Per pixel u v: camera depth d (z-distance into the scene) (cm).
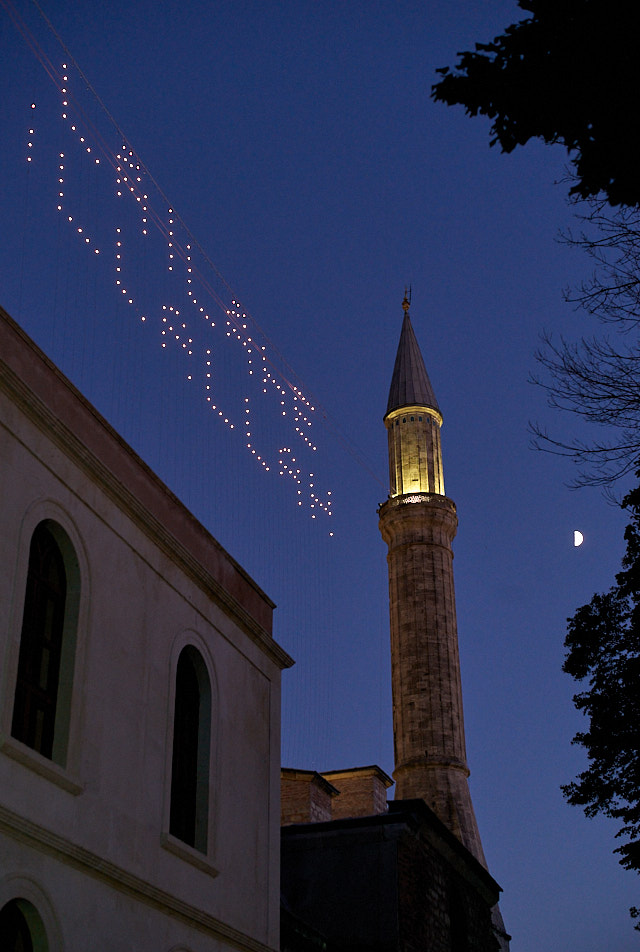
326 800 3316
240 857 1858
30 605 1425
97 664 1510
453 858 2773
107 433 1662
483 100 1039
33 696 1404
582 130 1028
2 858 1254
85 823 1422
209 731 1816
